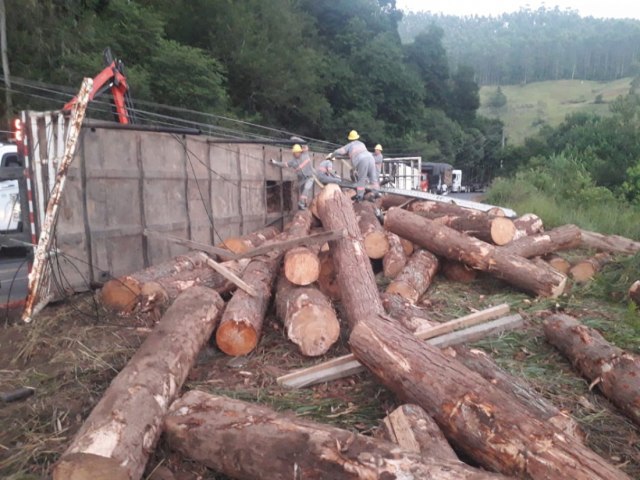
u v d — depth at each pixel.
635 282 6.42
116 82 8.55
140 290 5.86
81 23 19.91
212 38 28.94
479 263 6.86
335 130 38.44
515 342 5.21
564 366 4.80
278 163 11.55
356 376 4.54
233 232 10.34
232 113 25.36
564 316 5.23
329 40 44.97
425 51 59.41
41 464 3.32
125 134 7.20
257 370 4.72
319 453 2.83
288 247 6.06
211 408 3.37
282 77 30.94
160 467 3.26
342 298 5.61
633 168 18.80
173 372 3.85
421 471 2.63
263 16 32.47
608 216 13.76
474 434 3.11
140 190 7.48
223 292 6.36
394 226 7.57
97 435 2.97
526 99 131.38
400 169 20.14
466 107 64.75
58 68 18.27
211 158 9.48
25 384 4.29
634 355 4.55
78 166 6.39
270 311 6.05
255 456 2.98
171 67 21.69
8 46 17.77
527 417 3.08
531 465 2.85
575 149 23.03
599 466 2.75
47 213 5.45
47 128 6.16
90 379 4.38
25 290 7.88
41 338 5.10
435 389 3.41
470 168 57.81
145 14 22.16
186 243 6.66
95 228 6.67
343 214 6.54
